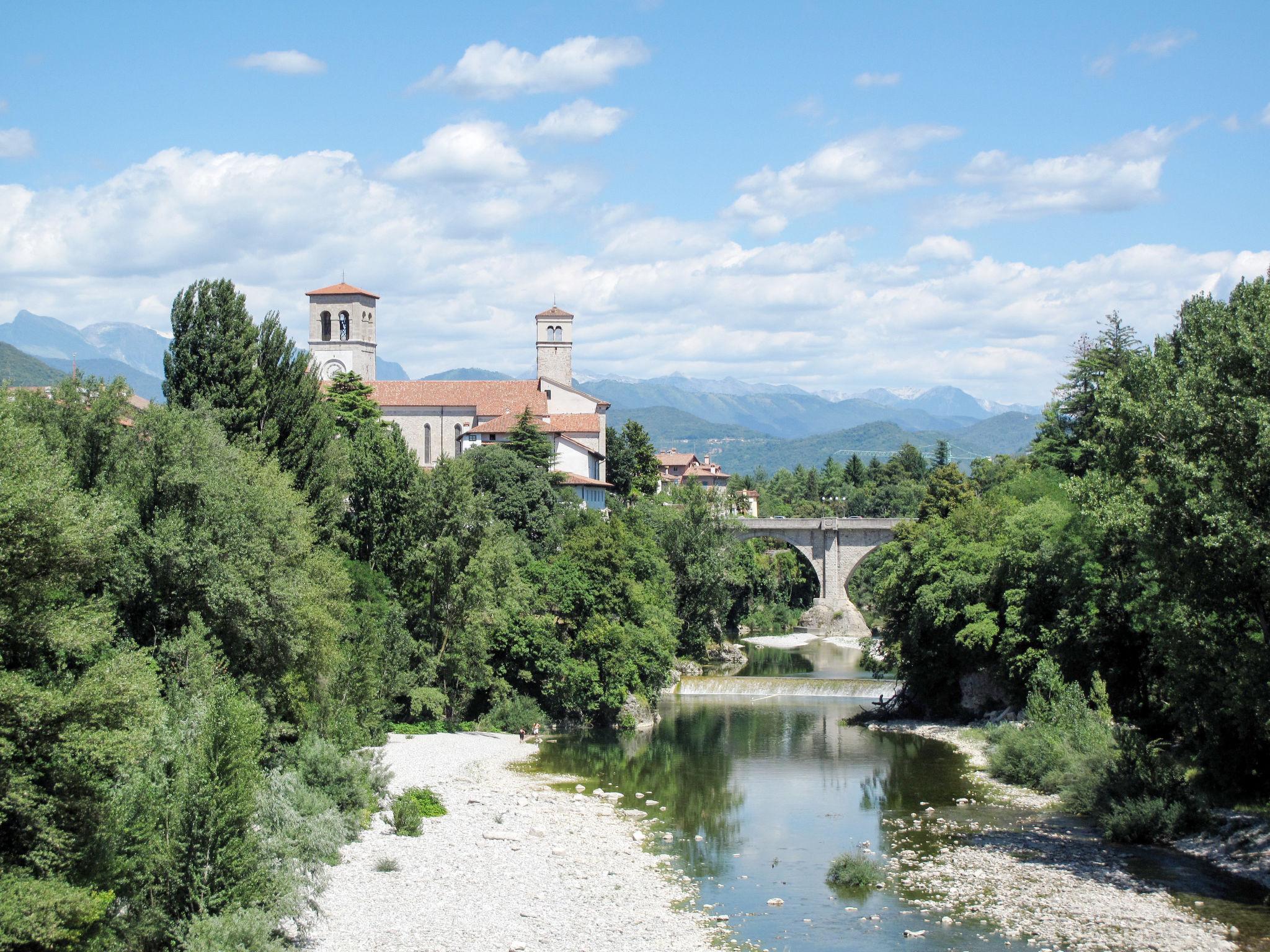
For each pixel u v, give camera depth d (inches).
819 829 1959.9
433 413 5664.4
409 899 1478.8
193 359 2741.1
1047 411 3959.2
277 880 1263.5
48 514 1029.2
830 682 3998.5
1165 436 1701.5
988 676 3184.1
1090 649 2733.8
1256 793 1932.8
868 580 6865.2
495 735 2994.6
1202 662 1793.8
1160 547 1697.8
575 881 1598.2
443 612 3036.4
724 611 4874.5
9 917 904.9
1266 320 1646.2
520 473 4131.4
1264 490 1605.6
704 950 1326.3
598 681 3184.1
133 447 2007.9
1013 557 3026.6
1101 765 2103.8
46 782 1024.9
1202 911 1475.1
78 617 1116.5
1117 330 3831.2
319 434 2947.8
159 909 1140.5
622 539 3646.7
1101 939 1371.8
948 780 2415.1
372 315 6437.0
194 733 1401.3
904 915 1465.3
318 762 1881.2
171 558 1815.9
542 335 6929.1
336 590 2331.4
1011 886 1596.9
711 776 2476.6
